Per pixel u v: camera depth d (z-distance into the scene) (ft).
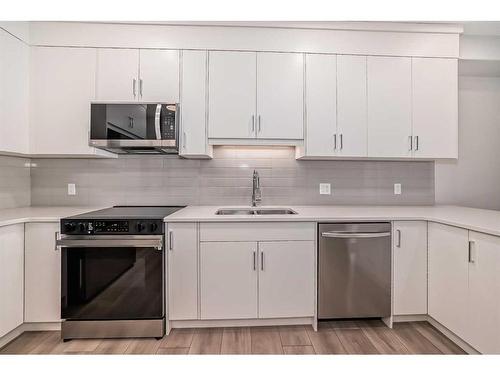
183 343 6.93
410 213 7.91
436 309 7.26
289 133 8.46
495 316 5.55
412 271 7.59
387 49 8.59
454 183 10.23
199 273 7.32
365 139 8.59
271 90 8.43
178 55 8.29
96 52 8.19
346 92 8.54
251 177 9.55
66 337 7.03
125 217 7.07
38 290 7.22
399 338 7.12
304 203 9.62
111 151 8.89
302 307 7.48
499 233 5.40
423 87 8.68
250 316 7.42
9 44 7.44
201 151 8.33
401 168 9.82
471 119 10.36
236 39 8.36
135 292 7.09
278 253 7.43
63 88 8.16
